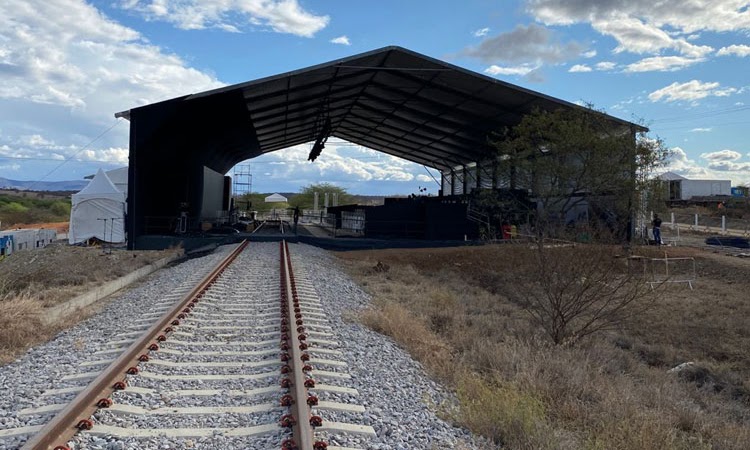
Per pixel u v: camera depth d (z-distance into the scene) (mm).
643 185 25688
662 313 19516
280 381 7027
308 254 26500
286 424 5551
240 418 5926
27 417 5891
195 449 5160
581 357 11359
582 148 25578
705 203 72875
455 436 6094
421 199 43500
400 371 8555
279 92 34938
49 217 79688
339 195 107250
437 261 29969
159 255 26578
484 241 32250
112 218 36344
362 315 12648
